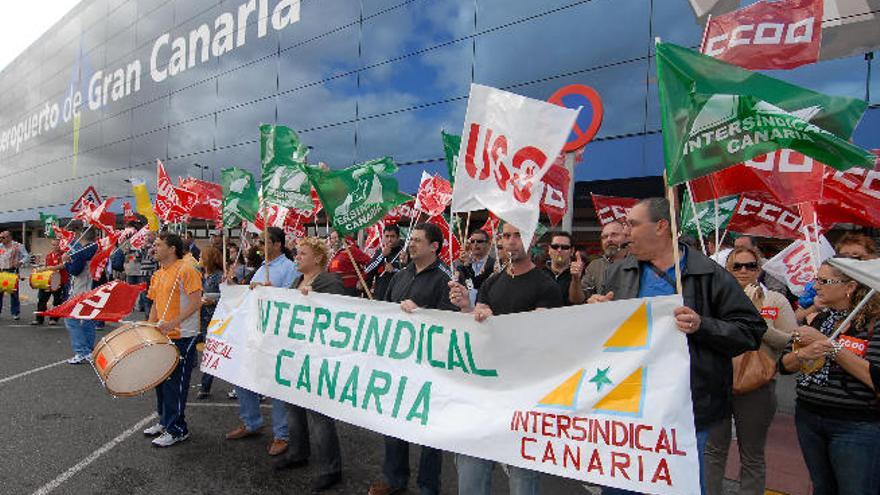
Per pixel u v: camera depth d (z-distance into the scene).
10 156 42.84
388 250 7.12
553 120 2.81
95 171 30.89
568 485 4.12
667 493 2.35
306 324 3.93
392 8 15.44
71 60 33.59
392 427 3.31
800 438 2.86
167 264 4.64
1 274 11.57
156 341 3.98
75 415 5.34
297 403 3.87
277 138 4.72
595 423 2.58
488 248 6.52
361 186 4.23
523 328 2.91
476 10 13.36
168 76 24.98
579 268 4.78
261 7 19.97
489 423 2.91
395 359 3.42
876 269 2.37
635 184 10.80
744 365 3.26
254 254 7.50
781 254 4.71
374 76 15.92
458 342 3.15
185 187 8.19
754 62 3.94
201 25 22.98
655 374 2.46
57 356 8.01
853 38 5.53
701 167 2.43
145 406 5.69
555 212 5.21
